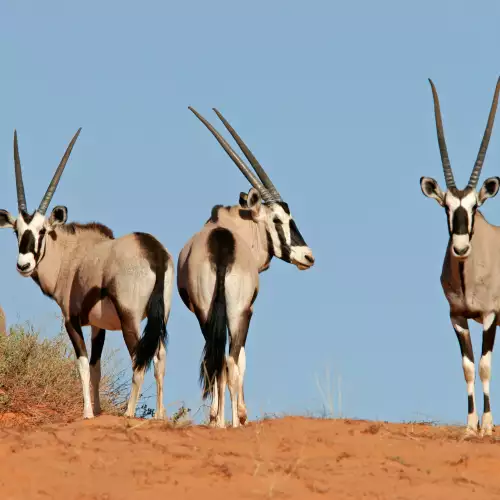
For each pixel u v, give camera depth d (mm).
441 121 37188
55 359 45469
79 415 42250
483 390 34750
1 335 46062
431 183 36219
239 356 36000
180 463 25641
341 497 23547
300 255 41562
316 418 32188
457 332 35562
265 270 42312
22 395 43156
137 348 34938
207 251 35250
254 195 40219
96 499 22656
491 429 34344
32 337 45594
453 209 34719
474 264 34906
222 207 41594
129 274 36062
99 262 37156
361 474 25469
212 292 34906
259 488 23797
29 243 38312
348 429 30375
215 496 23109
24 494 22875
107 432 28766
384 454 27688
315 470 25703
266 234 41719
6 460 25156
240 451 27266
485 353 34906
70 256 38688
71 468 24812
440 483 25000
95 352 38906
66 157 40094
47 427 30000
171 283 36781
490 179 35219
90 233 39531
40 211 39156
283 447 28000
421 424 34875
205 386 33344
